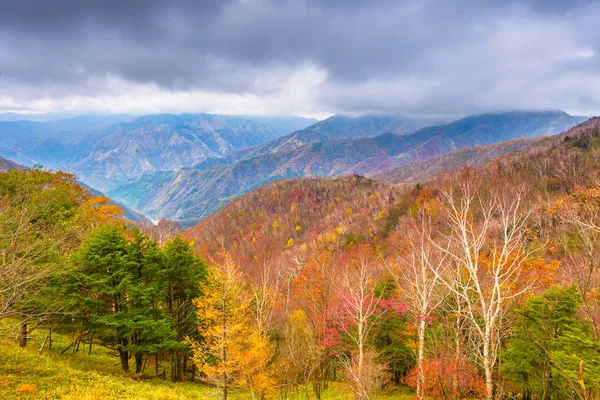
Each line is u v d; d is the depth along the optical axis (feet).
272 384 74.38
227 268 74.90
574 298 58.34
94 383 68.80
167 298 97.04
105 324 80.48
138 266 88.63
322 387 93.25
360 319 65.82
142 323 79.56
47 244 73.97
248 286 105.60
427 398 58.75
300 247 275.39
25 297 69.36
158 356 102.63
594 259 53.98
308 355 83.41
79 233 101.91
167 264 93.76
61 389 61.52
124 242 90.43
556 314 59.57
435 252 66.49
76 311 78.74
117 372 85.56
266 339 77.51
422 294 57.57
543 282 67.67
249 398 85.25
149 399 68.69
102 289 80.07
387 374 84.43
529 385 61.46
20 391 56.70
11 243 61.82
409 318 73.20
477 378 60.34
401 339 87.04
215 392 81.30
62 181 153.99
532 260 72.08
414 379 73.10
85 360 90.07
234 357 68.64
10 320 83.97
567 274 66.80
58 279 77.56
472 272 45.78
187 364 110.73
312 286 93.97
